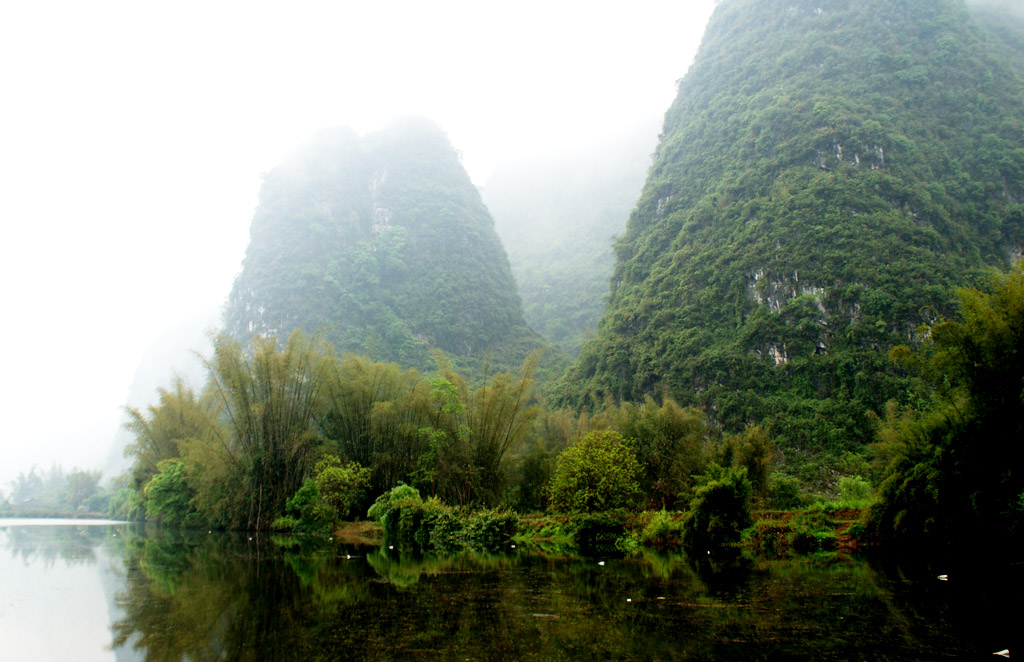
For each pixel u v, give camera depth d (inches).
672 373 3590.1
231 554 995.3
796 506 1518.2
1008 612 522.0
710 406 3280.0
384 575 742.5
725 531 1025.5
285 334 5039.4
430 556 951.0
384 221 6269.7
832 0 4911.4
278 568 813.2
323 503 1379.2
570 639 434.3
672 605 550.9
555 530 1171.3
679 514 1200.8
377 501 1413.6
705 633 450.3
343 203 6102.4
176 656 405.4
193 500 1595.7
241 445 1513.3
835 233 3454.7
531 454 1585.9
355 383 1558.8
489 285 6023.6
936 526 903.1
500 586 656.4
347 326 5049.2
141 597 615.5
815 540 1007.0
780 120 4252.0
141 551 1059.3
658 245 4598.9
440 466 1396.4
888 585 652.7
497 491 1427.2
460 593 615.5
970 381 869.8
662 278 4212.6
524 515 1438.2
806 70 4591.5
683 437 1483.8
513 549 1052.5
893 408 2145.7
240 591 639.1
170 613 536.7
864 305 3142.2
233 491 1486.2
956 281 3095.5
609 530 1077.1
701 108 5226.4
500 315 5885.8
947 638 434.0
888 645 418.0
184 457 1678.2
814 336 3223.4
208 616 520.4
